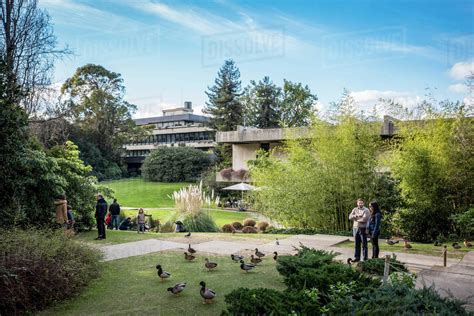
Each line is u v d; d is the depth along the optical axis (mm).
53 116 18266
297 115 48688
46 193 12219
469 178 13797
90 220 15094
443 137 13984
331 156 14875
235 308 4738
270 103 48688
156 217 22875
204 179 38812
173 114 76438
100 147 46781
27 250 6285
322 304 5262
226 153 42375
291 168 16328
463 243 12820
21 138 11422
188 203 16891
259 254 9047
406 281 5559
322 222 15766
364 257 9141
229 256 9844
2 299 5402
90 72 44906
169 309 5809
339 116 15406
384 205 14469
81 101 44625
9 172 10930
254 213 24047
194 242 12086
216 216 25047
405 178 14211
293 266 6891
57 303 6109
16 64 14391
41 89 16203
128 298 6344
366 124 15094
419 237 14398
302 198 15422
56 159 13930
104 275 7836
